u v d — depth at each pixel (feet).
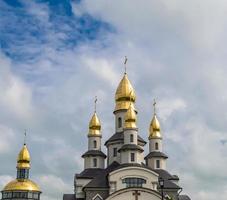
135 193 281.13
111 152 341.82
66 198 334.65
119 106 355.77
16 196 366.22
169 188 309.01
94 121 366.22
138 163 311.68
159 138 358.23
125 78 363.15
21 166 382.63
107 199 279.08
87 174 337.11
